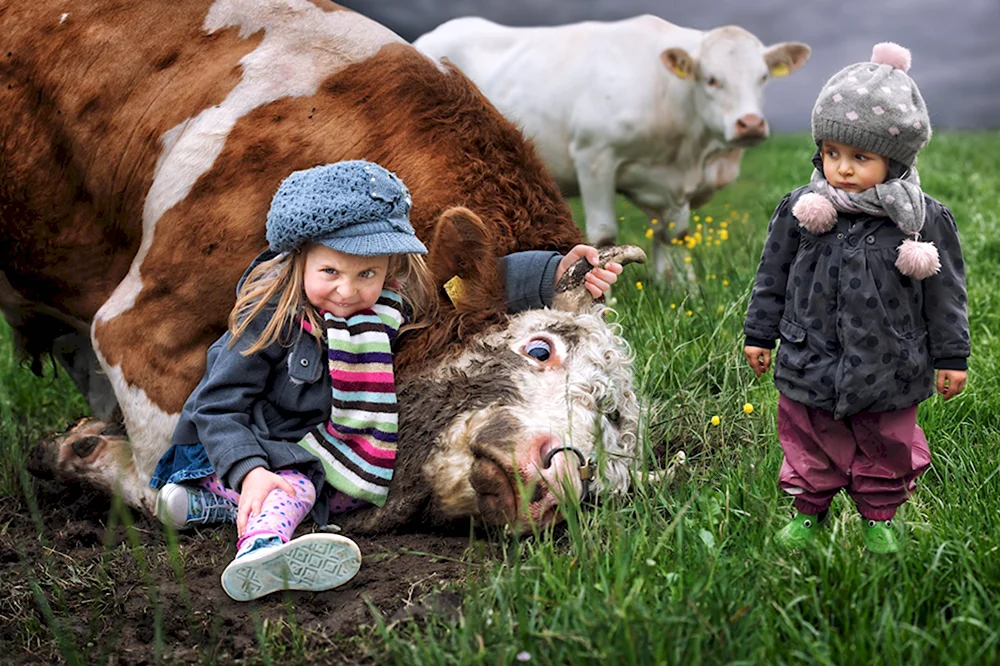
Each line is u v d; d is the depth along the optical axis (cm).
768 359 300
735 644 243
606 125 766
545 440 302
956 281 274
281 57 388
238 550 304
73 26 410
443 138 372
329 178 316
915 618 259
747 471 346
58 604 309
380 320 330
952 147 1515
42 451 401
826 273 279
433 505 327
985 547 282
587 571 277
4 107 415
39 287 435
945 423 400
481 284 344
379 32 397
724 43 760
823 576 269
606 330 343
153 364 373
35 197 414
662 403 419
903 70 273
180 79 395
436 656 249
